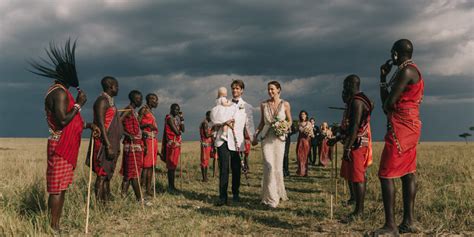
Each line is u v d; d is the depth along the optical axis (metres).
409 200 5.29
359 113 5.99
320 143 17.84
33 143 59.56
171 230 5.74
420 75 4.95
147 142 8.80
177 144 10.11
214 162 13.38
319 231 5.75
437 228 5.46
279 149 8.12
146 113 8.88
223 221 6.43
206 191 10.04
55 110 5.26
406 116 4.94
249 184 11.48
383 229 4.97
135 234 5.62
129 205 7.38
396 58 5.05
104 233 5.71
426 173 11.66
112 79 6.95
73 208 6.67
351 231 5.67
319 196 9.05
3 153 26.58
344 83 6.40
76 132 5.55
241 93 8.48
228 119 8.13
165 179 11.59
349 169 6.43
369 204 7.55
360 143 6.29
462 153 22.73
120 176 10.23
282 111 7.93
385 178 5.01
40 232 5.28
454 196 7.73
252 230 5.86
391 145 4.98
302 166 13.48
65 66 5.46
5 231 5.29
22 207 6.50
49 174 5.48
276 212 7.18
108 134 6.95
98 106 6.67
